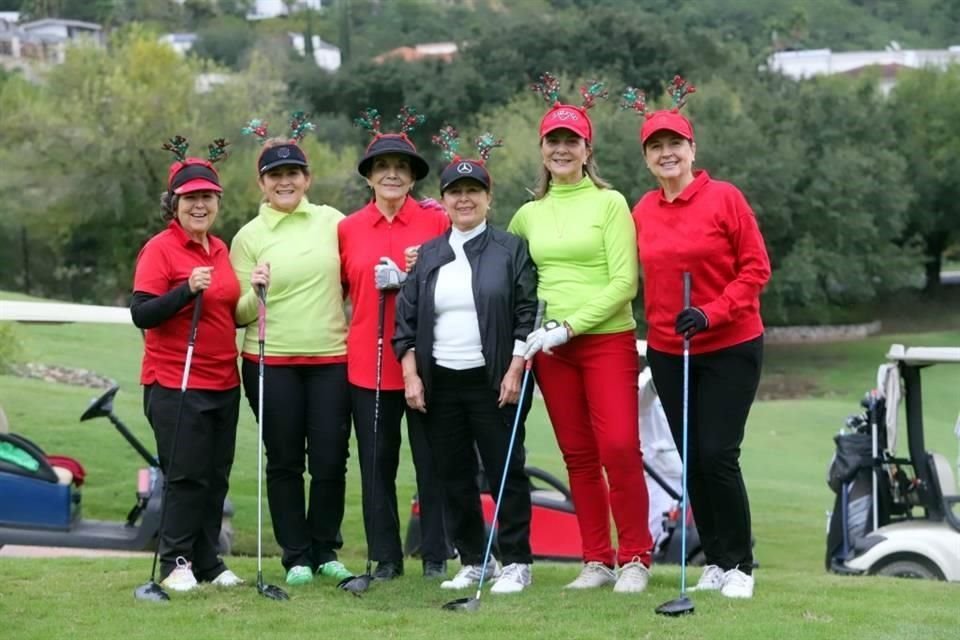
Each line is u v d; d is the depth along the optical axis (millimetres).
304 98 59906
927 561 9805
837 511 10367
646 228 6703
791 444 23578
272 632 5926
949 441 21094
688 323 6270
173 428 6789
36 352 22719
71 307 10031
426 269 6840
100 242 44781
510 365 6758
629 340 6879
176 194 6762
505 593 6898
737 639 5742
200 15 124500
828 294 45969
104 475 14570
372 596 6832
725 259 6543
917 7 126375
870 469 10406
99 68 43312
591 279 6789
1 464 10547
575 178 6898
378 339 7016
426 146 57625
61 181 41781
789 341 49125
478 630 5934
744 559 6852
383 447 7191
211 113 43094
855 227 41812
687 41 60094
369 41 110875
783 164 40219
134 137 41312
